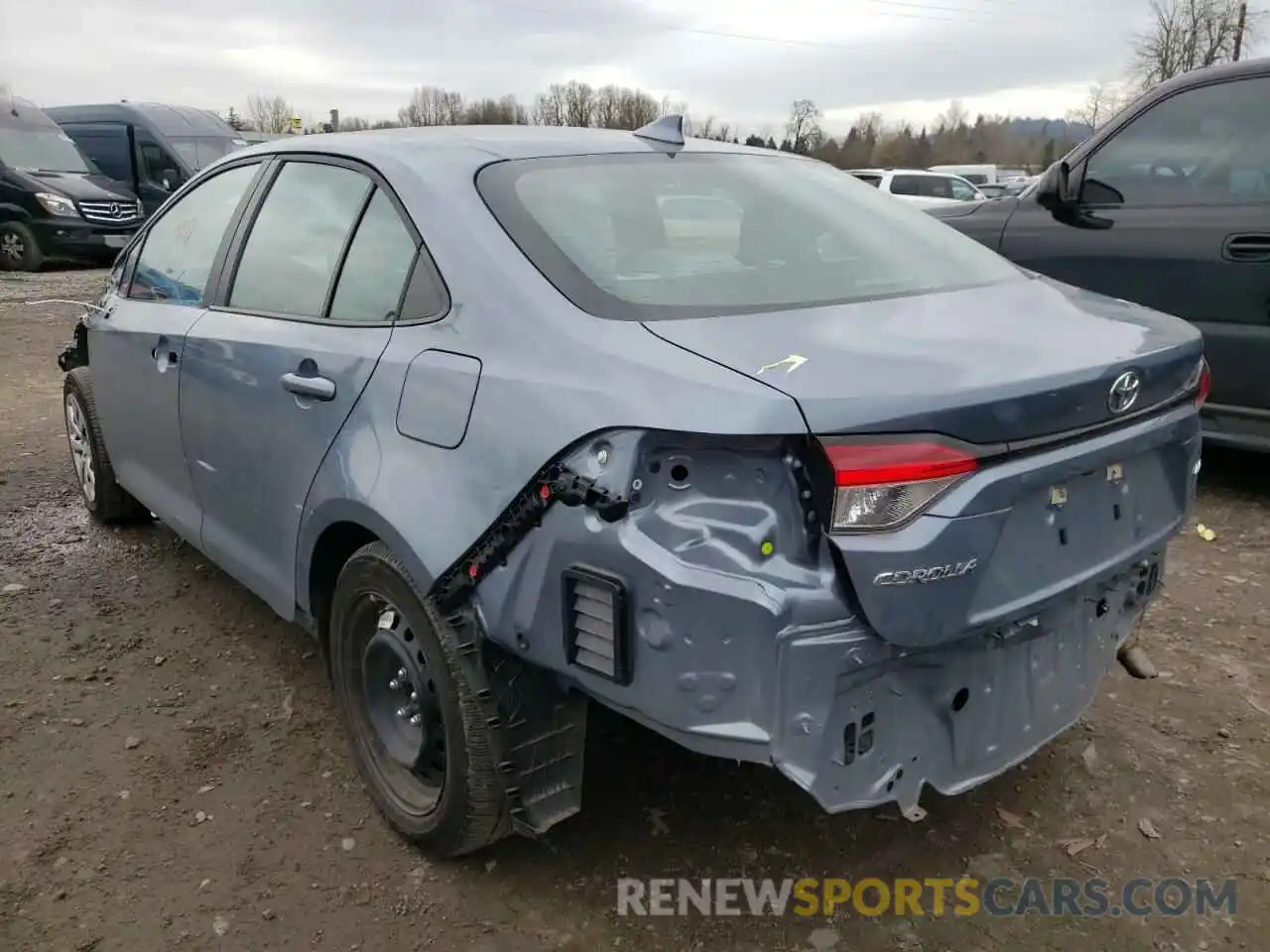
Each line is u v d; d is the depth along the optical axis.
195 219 3.98
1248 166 4.90
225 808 2.99
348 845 2.84
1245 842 2.82
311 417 2.93
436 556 2.42
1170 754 3.20
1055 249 5.48
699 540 2.05
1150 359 2.42
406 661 2.68
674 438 2.05
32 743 3.30
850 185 3.49
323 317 3.05
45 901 2.62
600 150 3.08
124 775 3.14
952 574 2.05
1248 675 3.62
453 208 2.71
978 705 2.35
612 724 3.34
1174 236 5.04
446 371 2.50
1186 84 5.13
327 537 2.96
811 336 2.30
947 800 3.01
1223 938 2.50
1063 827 2.90
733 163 3.27
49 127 17.14
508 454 2.29
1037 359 2.26
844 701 2.09
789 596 2.01
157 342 3.87
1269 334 4.78
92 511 5.14
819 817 2.95
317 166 3.29
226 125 21.08
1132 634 2.91
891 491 2.00
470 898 2.65
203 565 4.67
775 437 1.99
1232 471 5.70
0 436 6.84
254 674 3.73
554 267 2.51
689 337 2.26
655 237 2.77
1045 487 2.22
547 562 2.23
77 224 16.00
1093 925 2.55
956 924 2.56
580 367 2.25
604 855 2.80
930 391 2.04
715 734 2.07
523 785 2.46
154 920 2.57
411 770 2.79
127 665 3.79
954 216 6.02
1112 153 5.36
